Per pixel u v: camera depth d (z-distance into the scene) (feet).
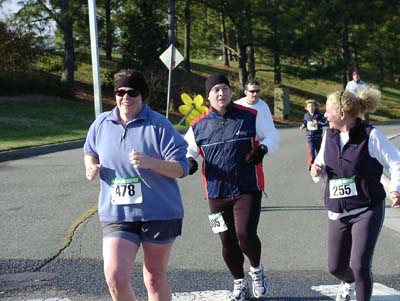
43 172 59.77
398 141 83.61
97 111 85.20
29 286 25.82
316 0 163.32
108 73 154.10
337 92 21.74
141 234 18.99
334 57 187.73
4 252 31.01
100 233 35.09
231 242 24.29
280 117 169.07
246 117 24.06
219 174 24.07
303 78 171.83
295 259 30.32
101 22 147.54
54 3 139.03
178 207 19.25
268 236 34.86
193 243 32.99
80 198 46.09
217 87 24.13
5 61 134.82
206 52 217.15
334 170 21.52
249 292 25.25
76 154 75.92
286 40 154.92
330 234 22.08
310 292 25.44
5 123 98.02
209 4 160.66
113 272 17.92
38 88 130.72
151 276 19.52
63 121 107.55
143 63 146.61
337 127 21.59
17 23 135.54
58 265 28.94
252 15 156.35
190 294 25.03
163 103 142.31
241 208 23.89
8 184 52.49
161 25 155.74
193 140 24.50
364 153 21.13
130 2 154.71
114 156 18.89
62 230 35.83
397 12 198.49
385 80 266.77
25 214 40.27
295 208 42.91
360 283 20.75
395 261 30.14
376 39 205.46
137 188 18.71
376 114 208.23
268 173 61.31
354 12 189.67
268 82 210.79
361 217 21.24
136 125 19.02
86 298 24.41
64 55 142.92
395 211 41.37
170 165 18.53
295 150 84.53
